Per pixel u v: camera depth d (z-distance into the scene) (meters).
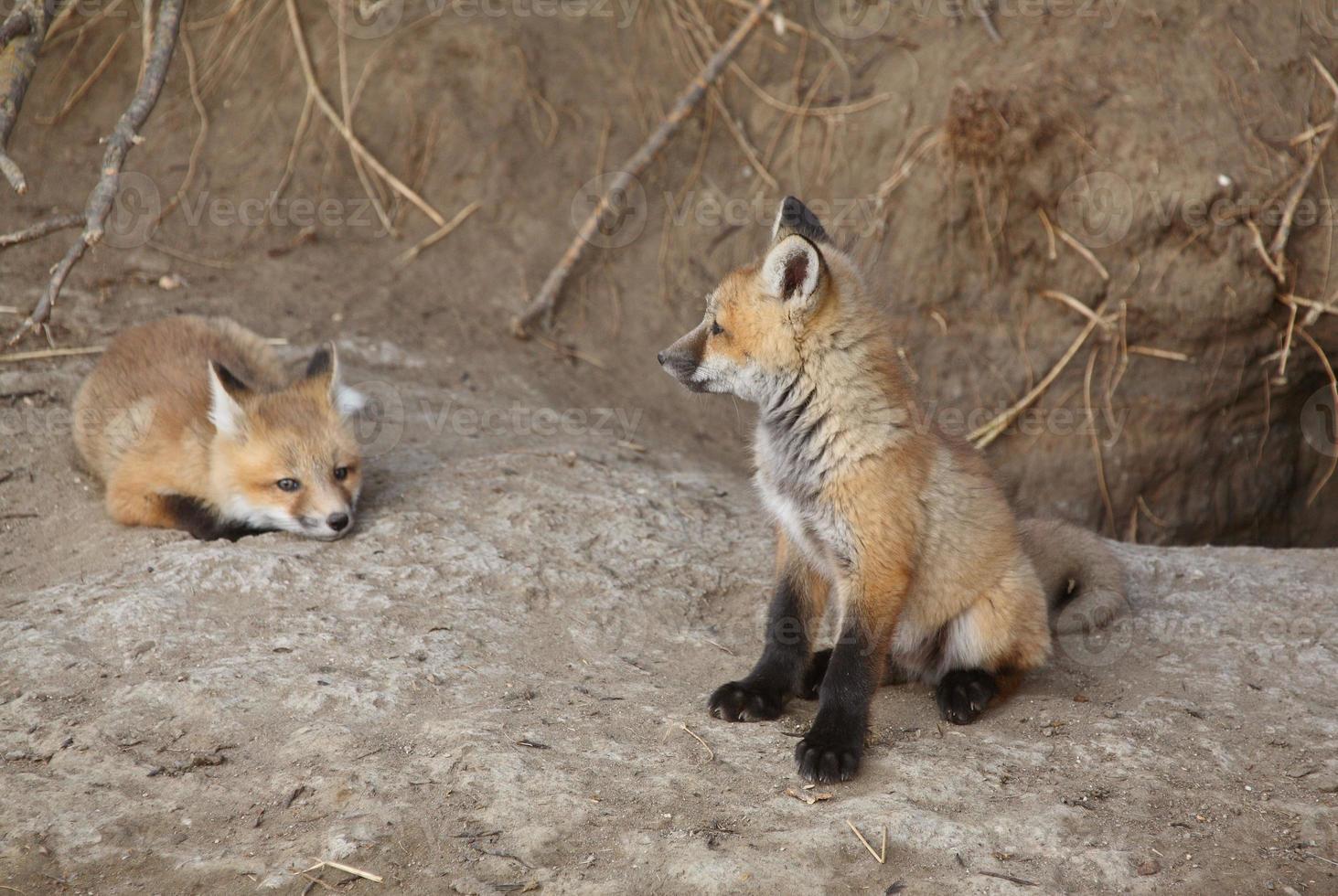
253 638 5.84
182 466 7.18
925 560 5.56
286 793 4.66
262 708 5.24
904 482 5.38
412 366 10.62
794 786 4.83
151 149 12.25
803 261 5.32
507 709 5.38
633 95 13.48
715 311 5.79
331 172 12.64
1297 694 5.75
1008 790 4.86
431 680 5.59
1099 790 4.88
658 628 6.52
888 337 5.69
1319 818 4.71
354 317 11.27
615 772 4.87
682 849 4.32
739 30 12.45
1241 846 4.53
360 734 5.06
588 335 12.21
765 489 5.90
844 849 4.35
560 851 4.32
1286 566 7.54
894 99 12.35
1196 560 7.61
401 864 4.25
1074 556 6.82
